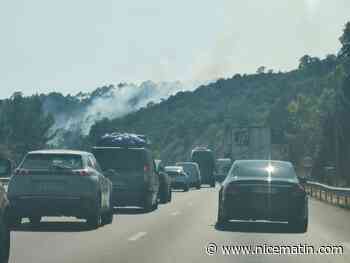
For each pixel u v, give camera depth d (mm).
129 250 18391
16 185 24266
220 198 25328
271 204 24234
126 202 34438
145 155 34781
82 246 19219
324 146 115750
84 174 24344
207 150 92500
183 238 21438
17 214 24375
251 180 24500
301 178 26016
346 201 41906
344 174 108250
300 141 138375
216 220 28531
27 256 17156
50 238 21219
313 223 27875
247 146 74938
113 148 34875
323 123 118750
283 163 26078
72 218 29203
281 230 24422
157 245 19562
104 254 17578
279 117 199375
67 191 24125
